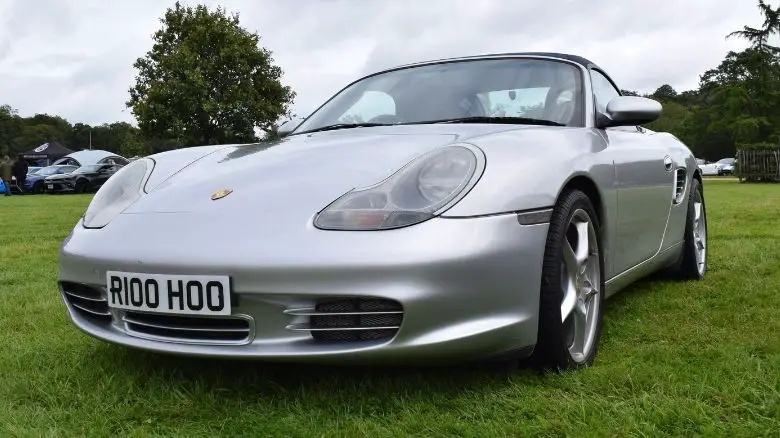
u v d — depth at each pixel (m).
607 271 2.41
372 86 3.01
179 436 1.65
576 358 2.06
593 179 2.22
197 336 1.83
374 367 2.07
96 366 2.17
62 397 1.92
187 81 26.05
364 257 1.67
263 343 1.76
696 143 59.28
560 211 1.99
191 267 1.75
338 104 2.98
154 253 1.81
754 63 37.62
